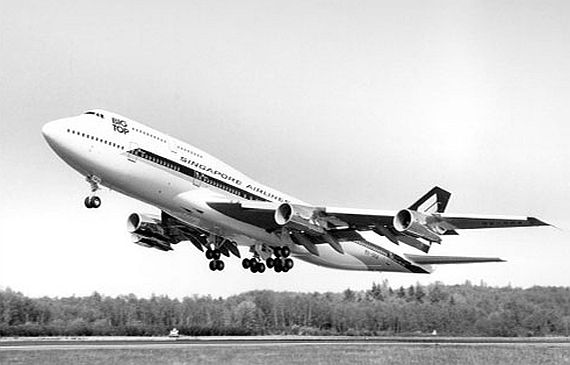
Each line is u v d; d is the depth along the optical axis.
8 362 57.81
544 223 73.56
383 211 73.94
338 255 89.44
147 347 72.19
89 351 66.19
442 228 74.75
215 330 102.69
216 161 79.06
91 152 70.25
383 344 82.62
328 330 116.75
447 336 114.38
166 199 75.38
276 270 85.50
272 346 75.56
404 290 123.94
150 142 73.75
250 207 75.19
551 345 86.75
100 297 119.81
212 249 86.62
